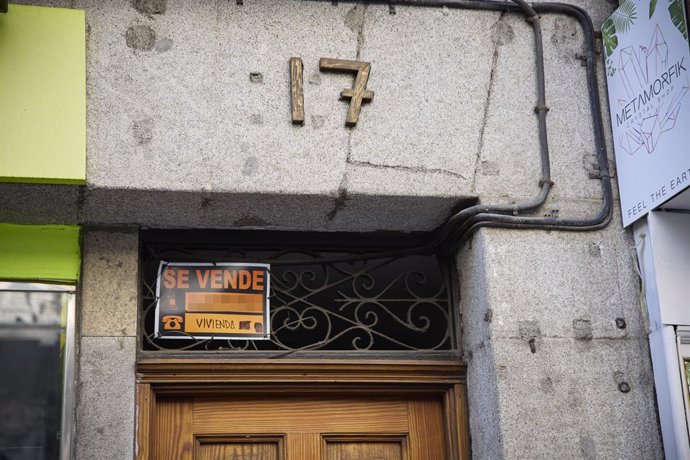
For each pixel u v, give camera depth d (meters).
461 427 4.34
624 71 4.39
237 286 4.38
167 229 4.35
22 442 3.89
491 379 4.11
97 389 3.99
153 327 4.27
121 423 3.96
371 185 4.18
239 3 4.28
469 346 4.38
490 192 4.29
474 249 4.32
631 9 4.37
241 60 4.21
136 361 4.11
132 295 4.15
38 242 4.15
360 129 4.24
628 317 4.25
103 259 4.18
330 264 4.50
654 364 4.16
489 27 4.48
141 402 4.10
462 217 4.26
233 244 4.43
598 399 4.12
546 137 4.38
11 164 3.83
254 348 4.37
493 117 4.38
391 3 4.41
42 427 3.92
